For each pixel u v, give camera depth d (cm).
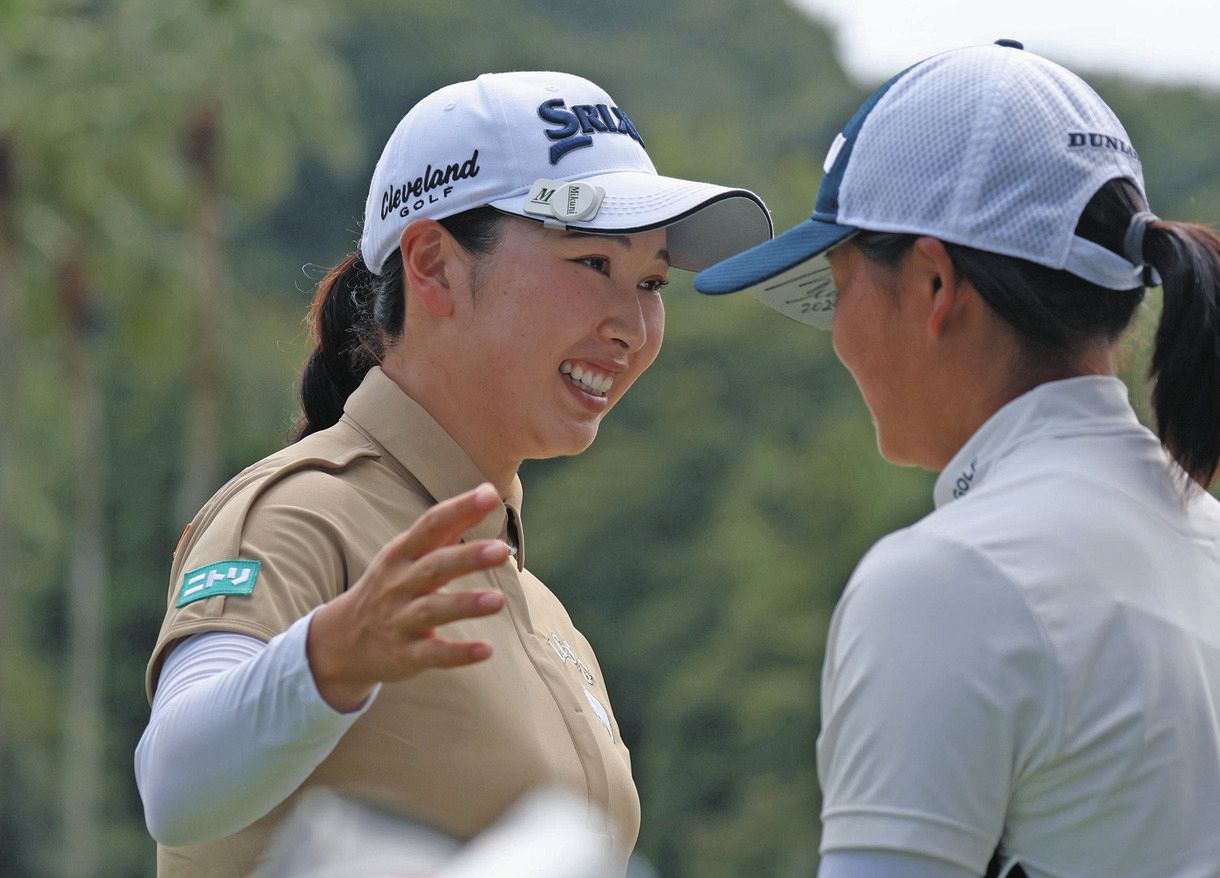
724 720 11181
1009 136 849
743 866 10288
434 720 1009
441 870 440
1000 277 845
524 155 1099
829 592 11269
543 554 14925
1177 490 847
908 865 771
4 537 11181
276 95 10581
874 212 872
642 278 1130
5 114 10200
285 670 845
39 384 12762
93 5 12444
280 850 462
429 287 1104
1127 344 903
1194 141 15512
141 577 15350
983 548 796
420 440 1100
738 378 15225
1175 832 777
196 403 11138
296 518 1020
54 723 13312
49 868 12875
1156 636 793
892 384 890
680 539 14688
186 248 10900
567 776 1054
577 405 1118
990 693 775
